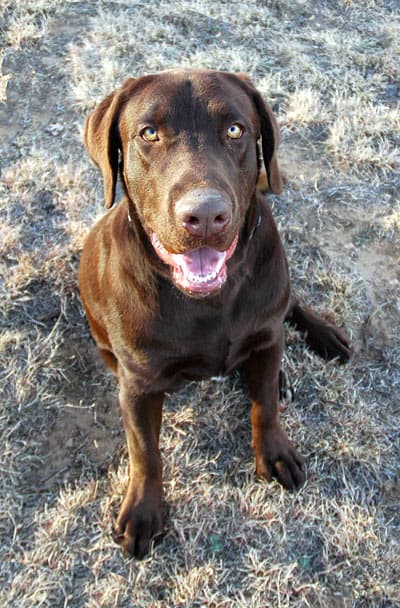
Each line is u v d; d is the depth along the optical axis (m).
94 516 0.88
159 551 0.85
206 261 0.69
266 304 0.80
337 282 1.07
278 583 0.82
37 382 0.99
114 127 0.76
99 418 0.97
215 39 1.45
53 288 1.08
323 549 0.85
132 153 0.72
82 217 1.16
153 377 0.82
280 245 0.82
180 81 0.70
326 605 0.81
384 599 0.81
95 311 0.88
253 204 0.75
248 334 0.81
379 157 1.21
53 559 0.85
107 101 0.77
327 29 1.48
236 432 0.96
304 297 1.07
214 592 0.82
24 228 1.15
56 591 0.83
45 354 1.02
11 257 1.11
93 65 1.39
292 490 0.89
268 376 0.87
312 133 1.27
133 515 0.85
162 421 0.96
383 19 1.49
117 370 0.92
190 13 1.50
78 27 1.48
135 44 1.42
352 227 1.14
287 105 1.31
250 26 1.47
